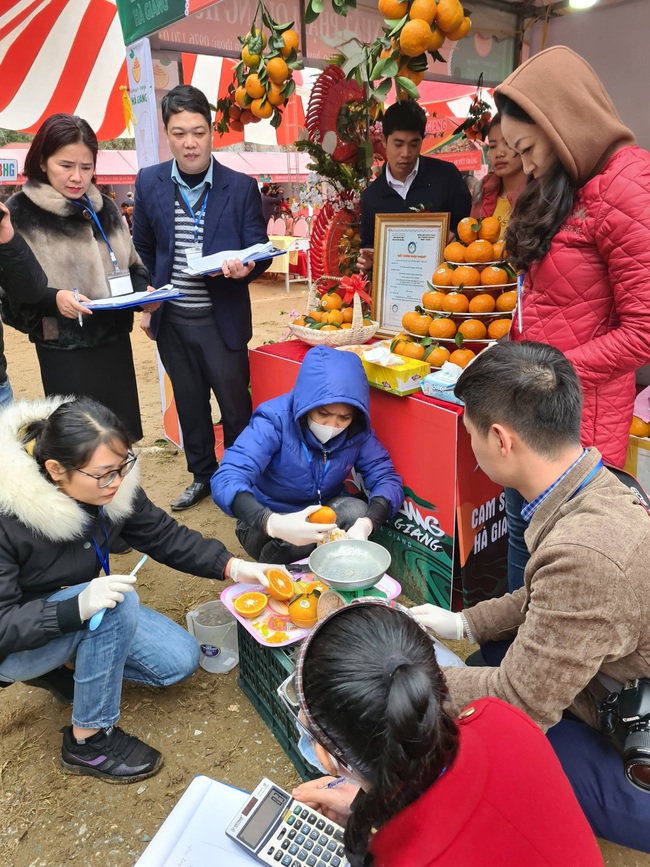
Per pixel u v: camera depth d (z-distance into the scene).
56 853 1.73
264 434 2.46
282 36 3.01
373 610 0.88
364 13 4.00
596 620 1.15
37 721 2.19
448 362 2.46
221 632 2.41
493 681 1.30
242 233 3.23
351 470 2.88
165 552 2.16
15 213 2.67
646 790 1.22
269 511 2.24
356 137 3.55
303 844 1.26
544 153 1.74
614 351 1.75
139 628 2.11
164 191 3.15
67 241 2.73
